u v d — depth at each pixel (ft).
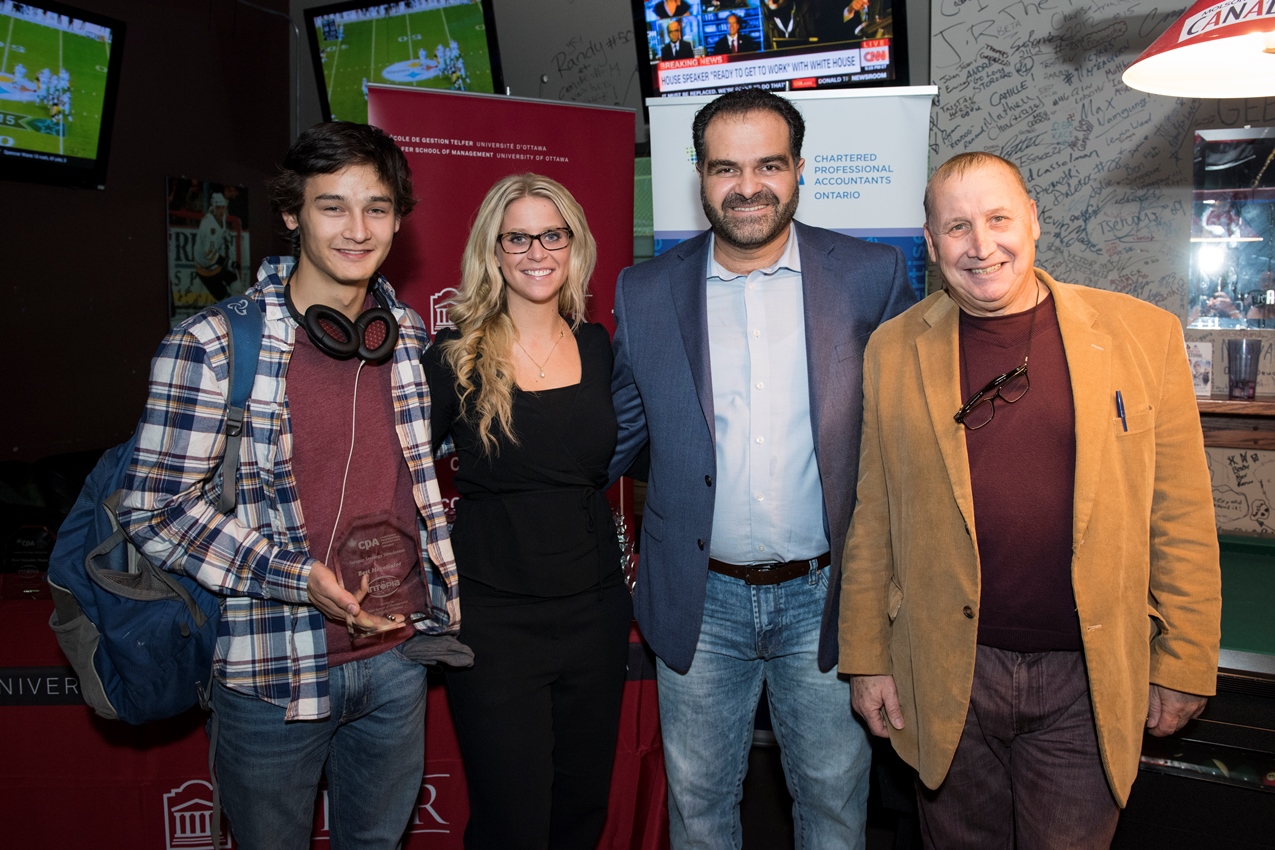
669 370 5.50
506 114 8.88
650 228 11.84
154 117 13.35
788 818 8.11
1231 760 5.65
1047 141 10.77
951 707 4.58
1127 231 10.53
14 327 11.66
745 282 5.50
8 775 6.27
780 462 5.34
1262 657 5.57
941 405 4.55
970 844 4.93
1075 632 4.40
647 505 5.78
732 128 5.14
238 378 4.31
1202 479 4.44
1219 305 10.19
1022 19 10.69
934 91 8.13
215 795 4.70
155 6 13.25
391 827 5.05
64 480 10.82
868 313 5.48
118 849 6.39
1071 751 4.49
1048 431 4.36
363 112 14.84
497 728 5.10
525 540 5.17
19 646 6.49
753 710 5.78
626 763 6.75
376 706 4.80
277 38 15.46
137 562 4.55
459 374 5.23
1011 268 4.29
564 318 5.91
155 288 13.53
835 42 10.98
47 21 11.62
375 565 4.60
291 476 4.47
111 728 6.29
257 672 4.41
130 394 13.24
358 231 4.40
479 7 13.58
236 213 14.87
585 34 13.42
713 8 11.33
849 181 8.32
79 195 12.38
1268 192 9.88
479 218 5.44
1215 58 5.91
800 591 5.43
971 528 4.41
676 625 5.49
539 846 5.20
